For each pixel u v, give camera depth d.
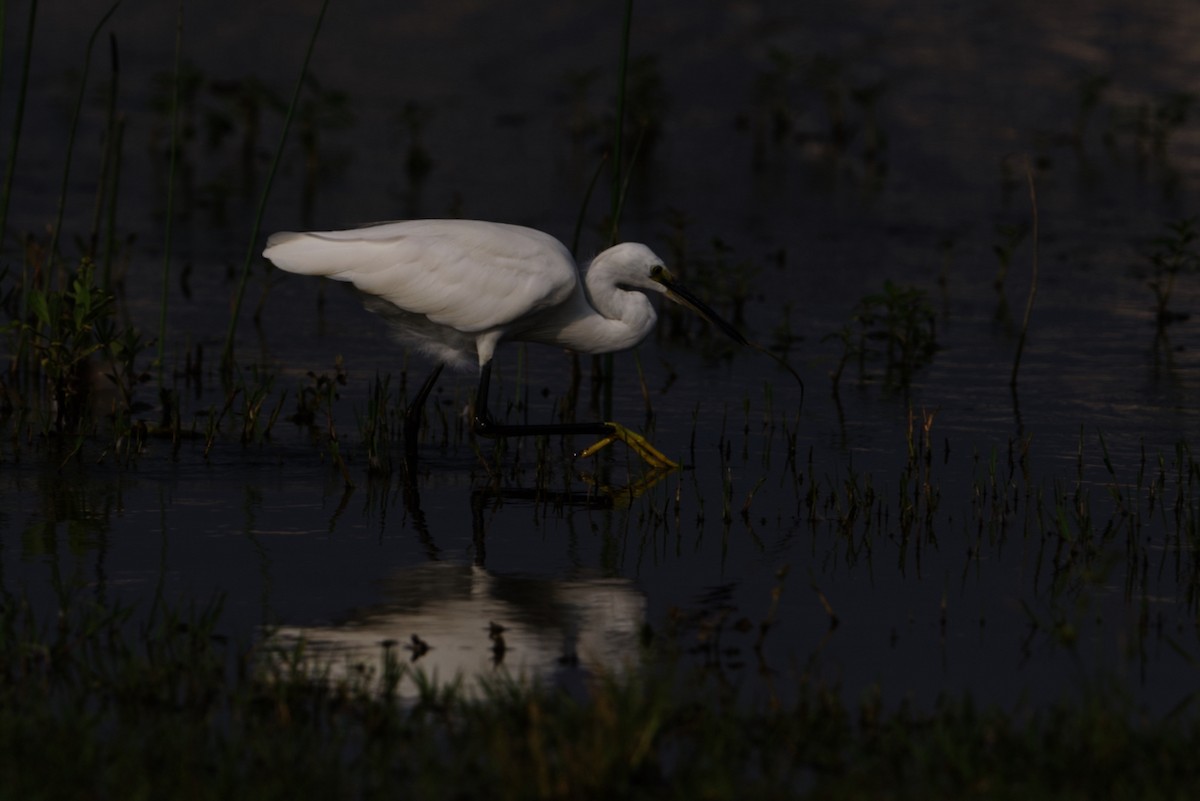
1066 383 15.52
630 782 6.70
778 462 12.63
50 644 8.07
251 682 7.60
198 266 20.45
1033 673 8.10
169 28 39.50
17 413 13.45
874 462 12.59
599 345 13.20
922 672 8.10
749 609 9.10
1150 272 21.28
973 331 18.02
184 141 28.62
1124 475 12.20
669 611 8.83
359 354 16.45
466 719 7.23
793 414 14.30
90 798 6.34
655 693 7.16
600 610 9.01
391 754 6.88
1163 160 29.81
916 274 21.12
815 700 7.58
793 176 28.33
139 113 31.75
